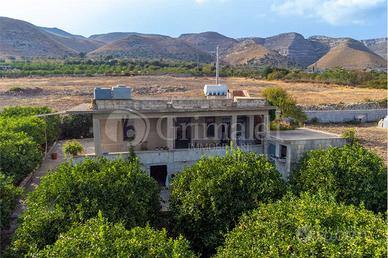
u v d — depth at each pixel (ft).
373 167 51.49
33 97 215.51
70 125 111.75
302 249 28.14
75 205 40.65
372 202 48.65
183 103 69.87
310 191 49.93
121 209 42.47
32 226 38.37
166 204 59.62
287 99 124.88
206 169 47.67
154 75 354.13
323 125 165.48
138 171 49.32
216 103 71.92
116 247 28.30
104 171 45.78
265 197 44.27
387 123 158.20
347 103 198.90
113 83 279.49
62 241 30.35
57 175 46.11
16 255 38.47
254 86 279.28
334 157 52.65
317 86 302.66
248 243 31.14
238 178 45.57
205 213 44.04
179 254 28.27
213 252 44.09
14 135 72.13
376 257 26.91
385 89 285.02
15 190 51.93
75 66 410.52
